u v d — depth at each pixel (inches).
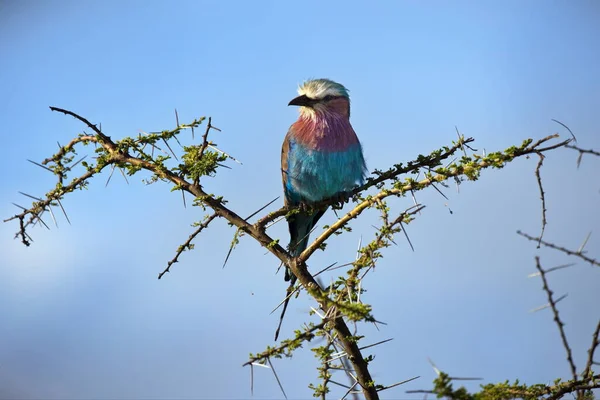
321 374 332.5
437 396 225.0
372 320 286.7
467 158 352.2
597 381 298.0
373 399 335.9
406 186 359.9
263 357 293.4
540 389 300.4
